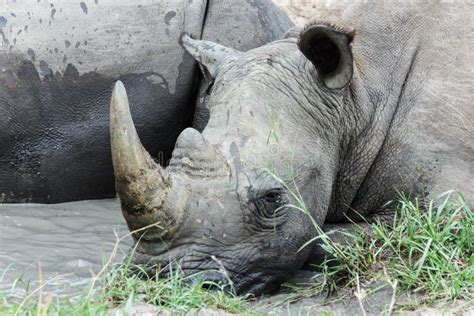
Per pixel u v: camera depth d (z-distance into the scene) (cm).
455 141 1455
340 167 1450
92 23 1777
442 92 1466
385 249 1341
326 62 1373
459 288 1218
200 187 1288
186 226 1273
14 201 1791
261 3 1875
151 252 1269
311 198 1368
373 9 1495
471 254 1310
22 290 1326
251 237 1311
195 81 1831
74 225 1677
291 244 1341
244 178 1304
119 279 1267
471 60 1466
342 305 1277
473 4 1488
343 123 1423
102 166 1811
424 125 1464
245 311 1220
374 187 1476
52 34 1761
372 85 1456
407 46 1485
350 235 1363
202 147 1301
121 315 1152
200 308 1200
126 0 1794
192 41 1511
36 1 1762
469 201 1439
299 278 1404
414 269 1278
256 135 1329
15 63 1747
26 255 1507
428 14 1492
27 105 1756
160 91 1814
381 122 1457
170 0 1814
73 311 1113
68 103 1775
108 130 1794
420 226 1330
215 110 1358
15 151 1769
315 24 1329
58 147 1780
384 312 1195
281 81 1373
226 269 1294
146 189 1238
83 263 1477
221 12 1847
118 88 1229
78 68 1772
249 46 1834
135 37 1795
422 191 1461
